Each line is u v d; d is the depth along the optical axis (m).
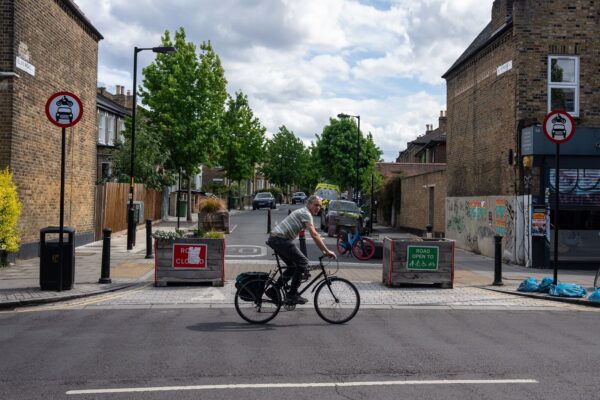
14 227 14.78
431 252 12.56
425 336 8.00
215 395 5.36
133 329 8.20
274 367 6.31
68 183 19.16
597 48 17.55
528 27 17.59
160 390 5.49
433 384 5.75
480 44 20.80
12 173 14.98
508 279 14.18
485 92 20.42
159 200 35.50
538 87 17.55
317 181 89.31
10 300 9.99
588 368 6.39
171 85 34.75
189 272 12.08
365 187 41.88
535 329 8.60
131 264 15.46
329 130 52.94
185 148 34.69
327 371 6.18
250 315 8.72
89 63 21.36
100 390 5.48
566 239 17.00
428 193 28.81
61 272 11.06
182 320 8.91
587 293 11.95
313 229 8.80
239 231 28.55
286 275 8.84
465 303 10.95
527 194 17.16
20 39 15.38
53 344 7.27
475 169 21.48
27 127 15.97
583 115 17.45
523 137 17.44
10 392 5.42
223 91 36.62
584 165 17.05
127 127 33.50
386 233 32.41
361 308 10.27
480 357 6.84
